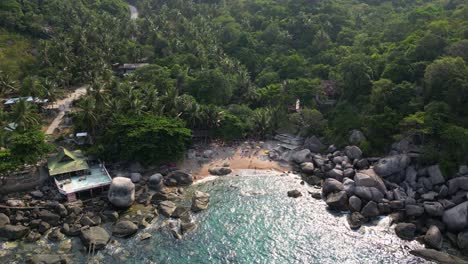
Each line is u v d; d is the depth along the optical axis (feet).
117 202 218.38
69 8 494.18
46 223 203.00
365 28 440.86
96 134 279.90
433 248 191.01
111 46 419.54
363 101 300.40
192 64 399.85
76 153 254.06
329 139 295.69
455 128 231.50
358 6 518.37
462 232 194.08
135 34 478.18
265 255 188.55
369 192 224.94
